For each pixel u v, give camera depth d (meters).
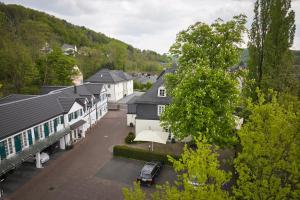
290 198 10.44
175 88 25.20
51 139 29.41
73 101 35.38
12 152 23.83
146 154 29.27
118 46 117.50
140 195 9.49
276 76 27.28
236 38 25.03
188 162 8.92
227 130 23.45
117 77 72.56
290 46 27.81
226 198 9.42
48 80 59.97
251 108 11.82
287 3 27.08
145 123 35.47
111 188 23.20
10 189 22.66
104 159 29.78
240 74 25.89
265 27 28.75
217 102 22.67
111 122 47.41
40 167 27.19
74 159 29.69
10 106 26.09
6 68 52.78
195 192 8.93
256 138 10.66
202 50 25.14
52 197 21.58
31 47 62.62
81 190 22.78
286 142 10.37
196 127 22.36
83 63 91.88
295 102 17.25
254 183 10.45
